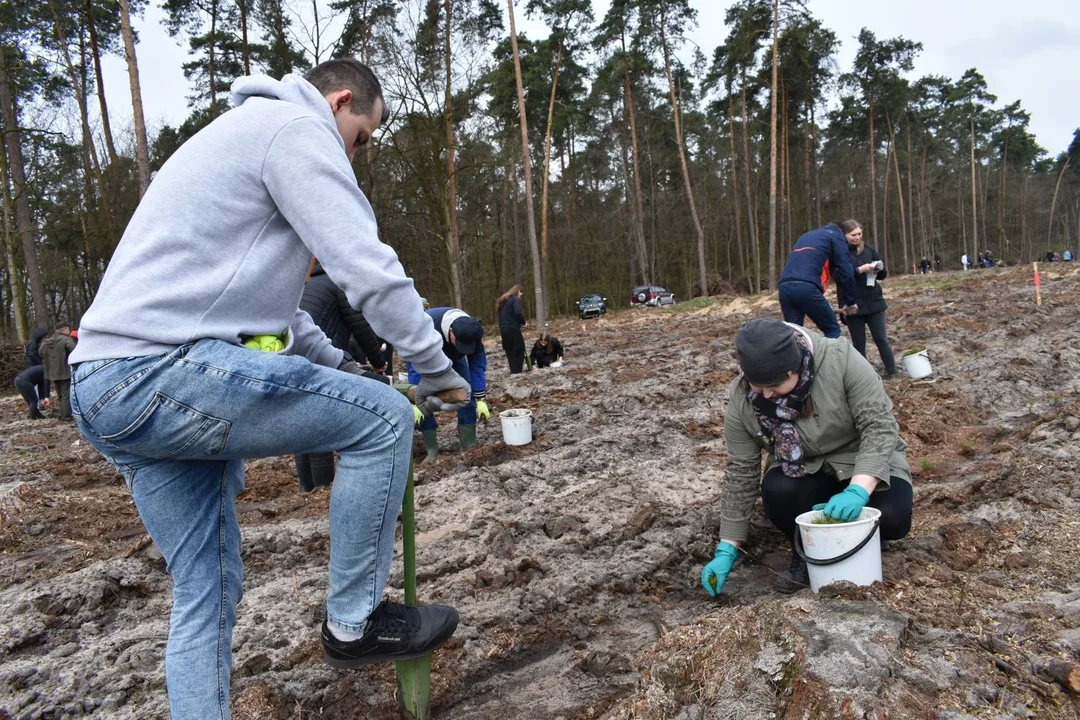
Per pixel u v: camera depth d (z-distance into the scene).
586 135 40.16
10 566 4.34
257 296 1.84
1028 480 3.88
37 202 26.20
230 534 2.09
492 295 36.06
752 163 45.12
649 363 10.36
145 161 14.34
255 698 2.65
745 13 30.59
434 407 5.86
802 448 3.10
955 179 63.47
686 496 4.57
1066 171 74.06
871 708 1.93
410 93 20.12
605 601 3.36
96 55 20.83
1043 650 2.30
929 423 5.51
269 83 1.98
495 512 4.58
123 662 3.02
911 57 45.06
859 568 2.81
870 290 7.21
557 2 28.03
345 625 2.02
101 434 1.74
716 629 2.39
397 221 27.25
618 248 42.78
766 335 2.84
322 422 1.83
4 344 20.00
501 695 2.72
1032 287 14.98
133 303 1.70
